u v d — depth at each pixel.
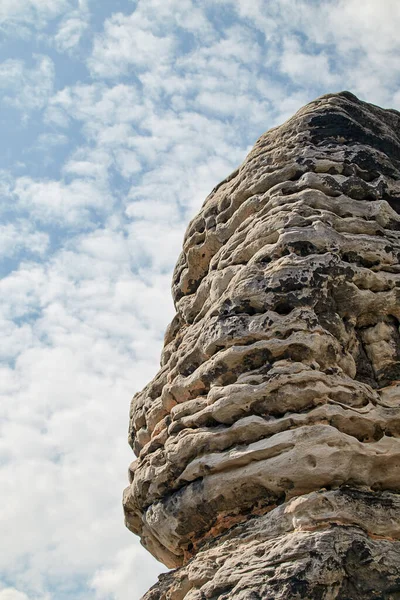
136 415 16.34
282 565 11.70
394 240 15.27
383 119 18.30
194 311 16.19
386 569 11.76
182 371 15.05
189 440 13.80
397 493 13.03
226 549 12.77
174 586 13.12
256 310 14.19
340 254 14.64
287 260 14.33
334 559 11.62
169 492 14.24
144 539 15.43
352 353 14.21
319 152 16.00
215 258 16.02
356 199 15.60
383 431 13.32
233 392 13.49
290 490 12.77
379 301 14.55
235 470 13.17
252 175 16.33
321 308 14.09
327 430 12.77
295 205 15.12
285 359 13.59
